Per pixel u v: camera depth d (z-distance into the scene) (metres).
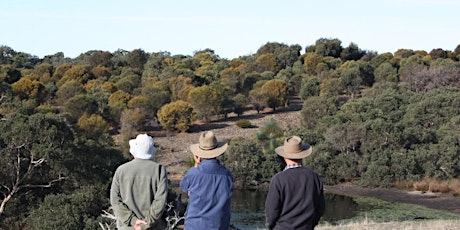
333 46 115.31
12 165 26.86
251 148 50.03
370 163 48.66
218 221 5.20
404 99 59.72
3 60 123.06
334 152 50.94
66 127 28.83
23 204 27.06
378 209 38.19
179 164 54.72
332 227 18.61
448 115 54.41
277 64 99.75
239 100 74.19
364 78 85.00
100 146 31.00
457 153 46.81
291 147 5.52
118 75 96.81
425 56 96.81
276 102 74.94
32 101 63.62
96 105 66.69
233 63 104.38
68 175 27.69
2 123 27.44
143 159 5.12
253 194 45.03
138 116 64.00
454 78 71.19
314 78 80.38
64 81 87.75
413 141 50.12
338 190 46.69
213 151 5.33
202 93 70.62
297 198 5.38
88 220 23.64
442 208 38.69
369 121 51.16
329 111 60.78
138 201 5.01
